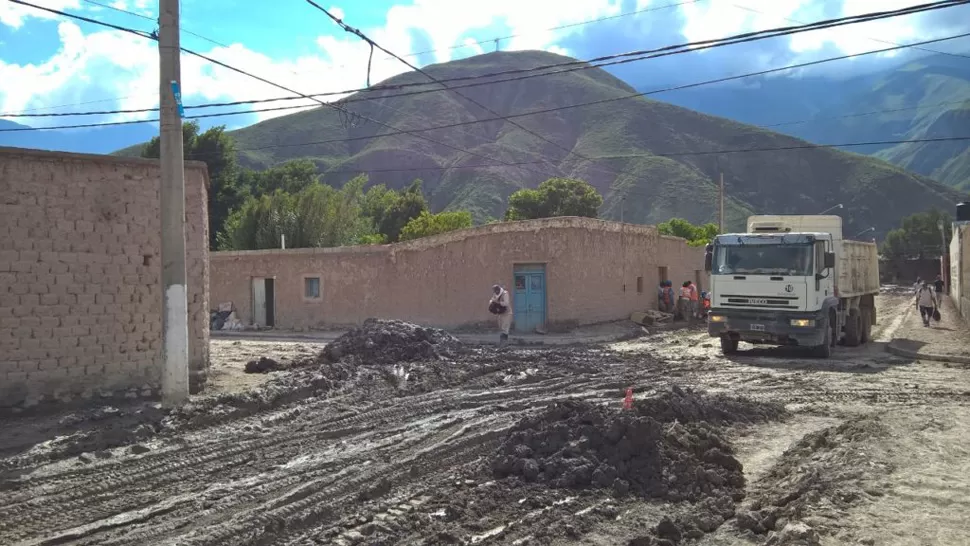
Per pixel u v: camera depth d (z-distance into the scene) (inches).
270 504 254.7
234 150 2164.1
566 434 301.1
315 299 1073.5
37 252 404.2
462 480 285.4
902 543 220.4
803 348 774.5
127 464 308.2
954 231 1691.7
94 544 219.6
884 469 299.7
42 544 219.5
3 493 267.9
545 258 932.0
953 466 306.7
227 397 423.2
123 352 437.4
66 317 414.0
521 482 277.4
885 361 672.4
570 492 265.7
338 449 336.8
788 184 5536.4
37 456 309.3
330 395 470.0
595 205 2364.7
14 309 395.2
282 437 361.4
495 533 228.8
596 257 1000.2
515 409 437.1
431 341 628.4
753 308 682.2
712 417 380.5
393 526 233.0
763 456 329.4
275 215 1528.1
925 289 1067.9
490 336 906.7
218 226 2050.9
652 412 346.9
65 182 416.2
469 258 966.4
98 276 427.8
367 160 5408.5
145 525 236.5
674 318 1171.3
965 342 813.2
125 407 408.8
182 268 413.4
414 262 1003.3
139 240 446.3
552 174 5329.7
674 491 264.7
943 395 488.1
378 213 2568.9
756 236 690.2
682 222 2235.5
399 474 292.5
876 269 943.0
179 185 413.1
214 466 308.5
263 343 880.3
